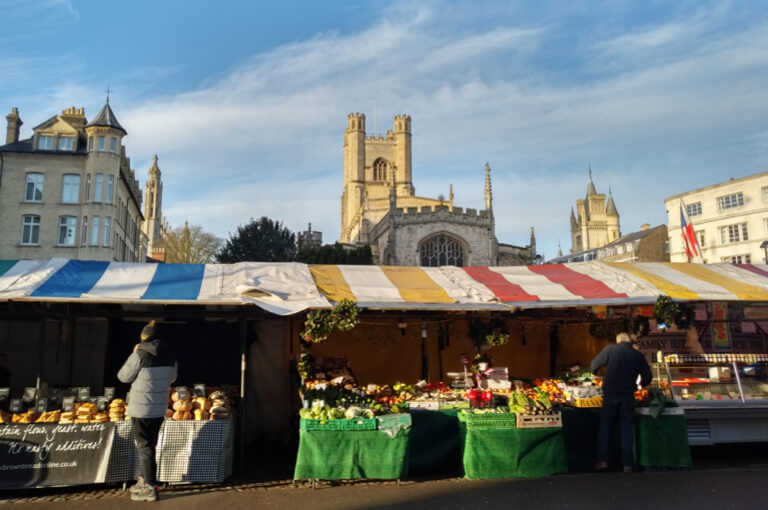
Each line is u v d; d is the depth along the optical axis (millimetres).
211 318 9727
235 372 10367
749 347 11750
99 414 7133
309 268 9891
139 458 6855
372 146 81375
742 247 48312
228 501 6445
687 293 9617
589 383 9547
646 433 8000
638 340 11516
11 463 6684
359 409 7344
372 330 11141
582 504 6234
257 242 53688
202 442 7211
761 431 8656
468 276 10508
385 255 50188
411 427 7812
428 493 6773
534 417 7707
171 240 62875
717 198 50656
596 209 111875
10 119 36656
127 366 6547
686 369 8992
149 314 9195
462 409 8070
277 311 7805
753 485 6984
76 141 35281
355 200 78812
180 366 10211
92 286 7840
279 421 10305
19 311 8289
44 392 7938
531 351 12344
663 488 6898
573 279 10438
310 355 8617
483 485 7145
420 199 71938
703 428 8492
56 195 33812
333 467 7062
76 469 6816
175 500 6488
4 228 32938
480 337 9750
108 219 34031
